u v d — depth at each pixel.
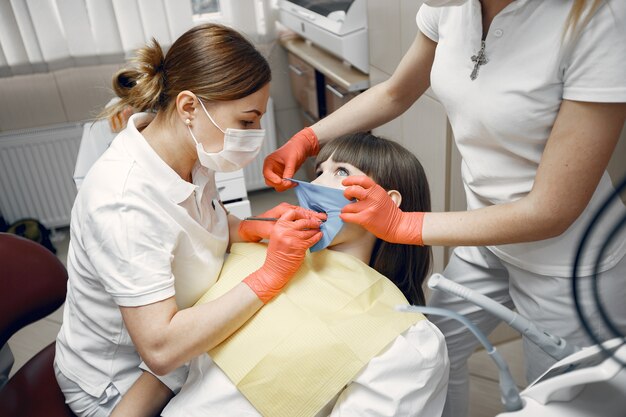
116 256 0.88
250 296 0.93
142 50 0.96
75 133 2.77
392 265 1.22
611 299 1.04
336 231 1.04
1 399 1.17
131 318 0.89
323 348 0.92
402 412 0.90
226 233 1.16
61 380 1.13
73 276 1.04
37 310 1.28
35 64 2.60
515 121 0.93
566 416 0.61
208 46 0.90
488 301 0.72
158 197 0.92
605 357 0.59
